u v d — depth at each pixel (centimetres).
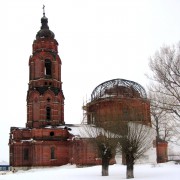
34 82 6762
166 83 3341
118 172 4278
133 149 3534
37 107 6638
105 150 3866
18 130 6538
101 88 6706
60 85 6944
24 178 3916
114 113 4225
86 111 6662
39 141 6375
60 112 6819
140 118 4000
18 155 6431
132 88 6444
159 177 3338
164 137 7325
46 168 6244
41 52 6825
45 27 7188
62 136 6544
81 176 3831
